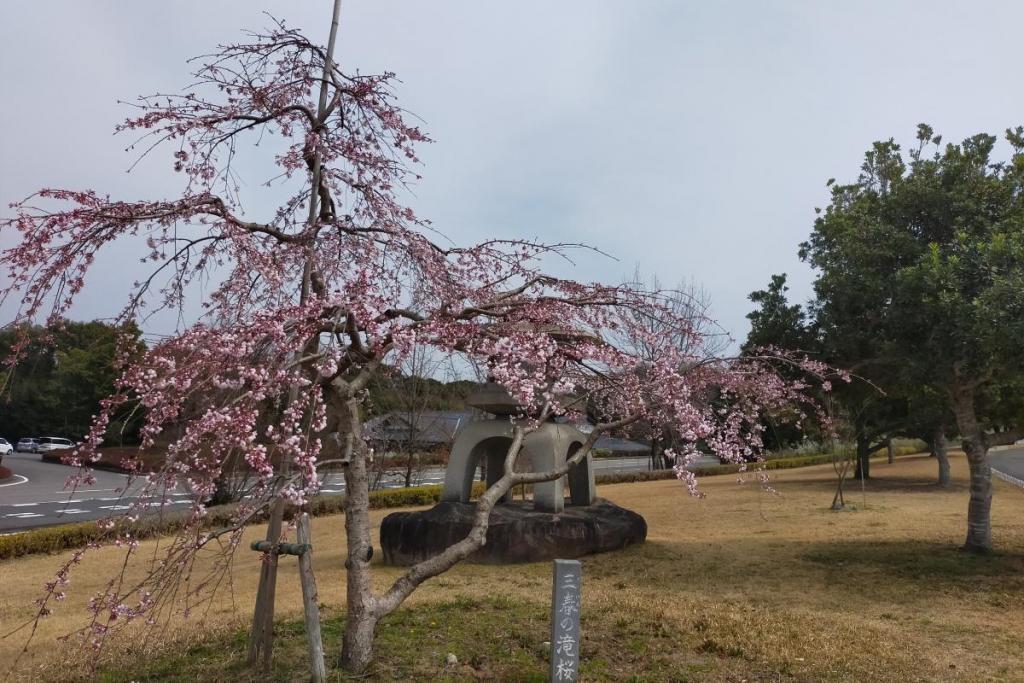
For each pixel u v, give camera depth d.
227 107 4.19
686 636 5.30
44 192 3.24
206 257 3.93
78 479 3.20
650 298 5.00
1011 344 6.57
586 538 9.24
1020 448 40.88
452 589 7.26
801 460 29.34
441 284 4.41
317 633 3.98
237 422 3.00
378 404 16.81
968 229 7.70
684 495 18.52
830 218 8.86
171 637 5.30
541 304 4.59
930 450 31.47
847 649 5.13
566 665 4.14
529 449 9.70
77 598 8.07
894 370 8.43
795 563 8.88
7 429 38.09
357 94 4.66
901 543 10.14
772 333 8.90
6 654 5.52
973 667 4.86
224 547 3.53
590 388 5.64
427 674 4.27
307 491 3.33
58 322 3.35
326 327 3.74
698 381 5.61
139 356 3.44
